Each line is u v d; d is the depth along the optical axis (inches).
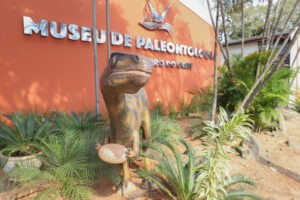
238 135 72.8
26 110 151.9
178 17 272.1
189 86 296.0
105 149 70.3
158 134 134.0
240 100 182.2
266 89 179.8
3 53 142.1
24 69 150.7
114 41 197.5
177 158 92.7
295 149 165.0
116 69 50.5
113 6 197.8
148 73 51.0
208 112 181.5
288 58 342.6
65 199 84.6
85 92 181.5
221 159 78.3
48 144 98.1
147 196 87.7
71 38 169.2
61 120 128.9
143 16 227.5
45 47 158.7
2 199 83.7
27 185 86.9
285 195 101.4
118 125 70.6
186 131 176.9
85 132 119.3
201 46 317.4
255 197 82.6
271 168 129.0
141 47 226.8
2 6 140.3
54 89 164.9
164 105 257.4
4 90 143.8
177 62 273.7
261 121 184.5
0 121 126.0
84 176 90.9
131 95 79.9
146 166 100.0
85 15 178.4
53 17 161.0
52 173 90.5
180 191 83.4
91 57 183.0
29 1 149.9
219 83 199.2
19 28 147.0
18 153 104.3
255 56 180.2
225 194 78.0
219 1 139.6
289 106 299.1
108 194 88.9
